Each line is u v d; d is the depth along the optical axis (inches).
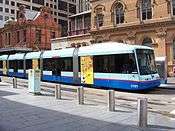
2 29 2471.7
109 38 1467.8
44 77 1144.8
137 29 1343.5
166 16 1240.2
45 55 1151.0
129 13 1375.5
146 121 371.2
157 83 826.2
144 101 370.3
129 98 673.6
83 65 948.0
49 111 477.4
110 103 481.1
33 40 2197.3
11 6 3661.4
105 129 354.9
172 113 479.8
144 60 799.7
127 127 366.0
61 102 580.1
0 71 1568.7
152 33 1294.3
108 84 854.5
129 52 792.9
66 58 1026.7
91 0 1547.7
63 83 1068.5
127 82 795.4
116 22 1440.7
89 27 1676.9
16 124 382.9
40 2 3853.3
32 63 1243.2
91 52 916.0
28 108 507.2
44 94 720.3
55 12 3946.9
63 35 2637.8
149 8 1307.8
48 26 2316.7
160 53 1268.5
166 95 732.0
